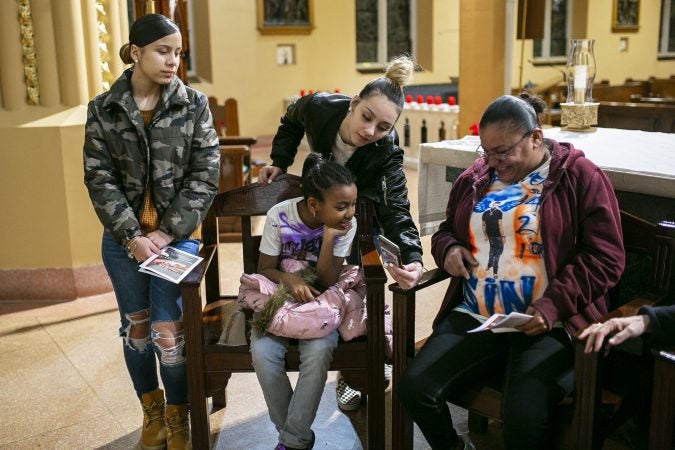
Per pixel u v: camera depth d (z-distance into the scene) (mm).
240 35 11484
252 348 2395
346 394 3010
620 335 1901
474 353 2217
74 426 2951
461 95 7445
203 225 2838
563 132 3469
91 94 4402
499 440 2760
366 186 2686
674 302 2330
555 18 15352
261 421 2969
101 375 3389
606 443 2662
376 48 13703
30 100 4238
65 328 3947
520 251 2221
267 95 12242
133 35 2367
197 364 2453
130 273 2576
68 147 4246
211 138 2568
